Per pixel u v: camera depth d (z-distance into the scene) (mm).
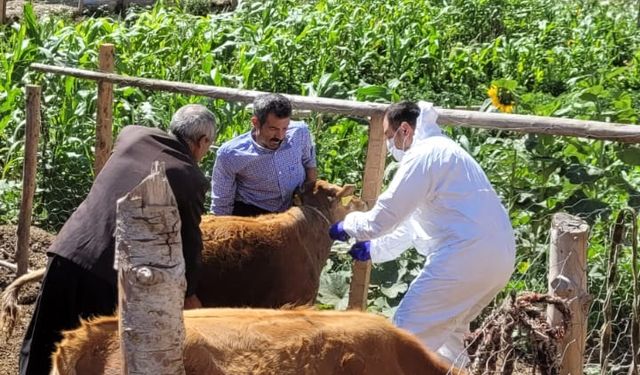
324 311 3490
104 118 6895
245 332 3221
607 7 20531
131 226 2740
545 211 5504
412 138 4680
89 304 3943
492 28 17359
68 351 3240
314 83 10727
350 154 8055
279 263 4922
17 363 5633
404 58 13594
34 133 6750
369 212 4578
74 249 3947
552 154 5672
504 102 6812
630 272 5641
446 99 12336
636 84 14414
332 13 14719
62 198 8352
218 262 4781
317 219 5129
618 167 5738
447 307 4496
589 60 15719
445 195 4488
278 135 5207
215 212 5371
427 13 16219
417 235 4703
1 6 15828
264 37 12461
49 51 9344
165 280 2740
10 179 8820
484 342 3131
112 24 12141
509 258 4547
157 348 2771
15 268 6980
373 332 3357
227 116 8336
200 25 12336
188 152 4242
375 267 5750
